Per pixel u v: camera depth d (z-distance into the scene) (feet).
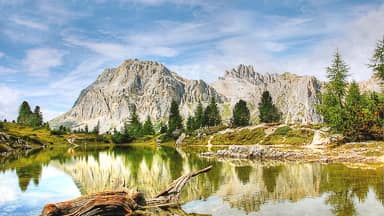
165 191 79.25
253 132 416.46
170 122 640.17
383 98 254.68
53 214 62.59
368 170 119.85
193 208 72.54
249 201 76.74
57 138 629.10
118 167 174.40
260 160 190.70
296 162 167.53
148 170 154.71
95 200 67.10
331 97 288.51
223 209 70.08
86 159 238.68
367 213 61.21
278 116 569.23
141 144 621.31
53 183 123.03
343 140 226.99
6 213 77.82
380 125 214.69
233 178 116.37
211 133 509.35
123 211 69.21
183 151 323.98
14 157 267.18
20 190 108.88
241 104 567.59
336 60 285.84
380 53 244.83
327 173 117.19
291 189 89.30
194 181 112.16
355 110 229.45
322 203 70.64
